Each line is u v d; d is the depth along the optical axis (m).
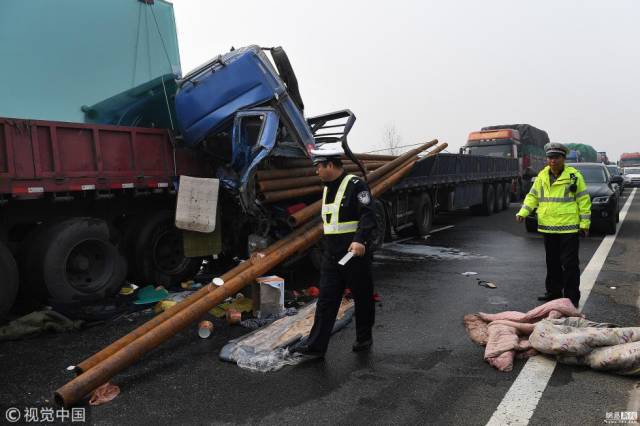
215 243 6.95
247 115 6.55
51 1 6.24
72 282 5.94
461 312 5.72
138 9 7.11
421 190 11.79
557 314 4.86
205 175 7.16
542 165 26.42
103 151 6.01
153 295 6.27
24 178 5.28
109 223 6.23
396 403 3.60
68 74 6.32
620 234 11.55
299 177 7.33
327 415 3.45
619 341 4.07
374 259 8.98
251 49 6.66
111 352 4.18
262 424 3.35
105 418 3.47
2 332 4.93
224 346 4.64
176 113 6.92
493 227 13.66
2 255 5.23
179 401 3.70
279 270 7.14
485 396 3.67
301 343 4.55
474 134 22.81
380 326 5.27
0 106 5.75
